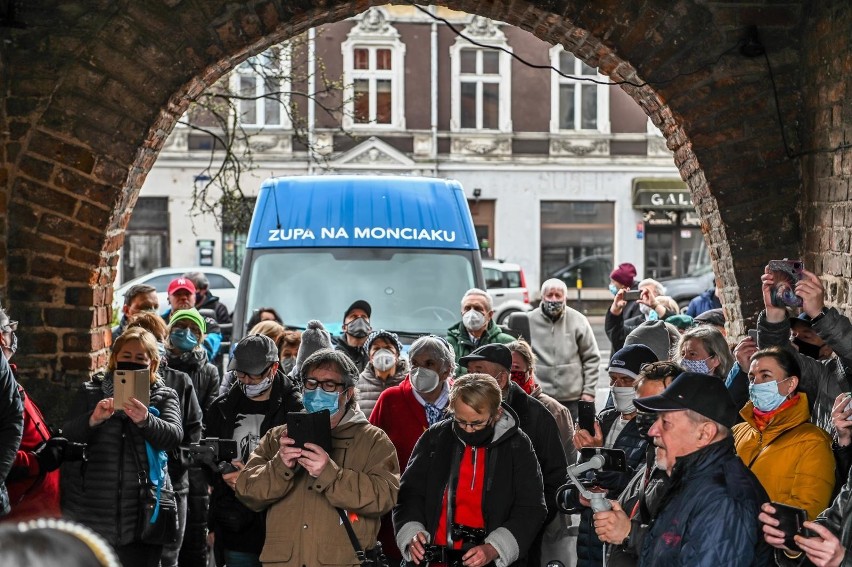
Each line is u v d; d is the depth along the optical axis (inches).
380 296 420.5
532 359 281.9
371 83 1332.4
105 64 312.2
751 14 324.5
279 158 1295.5
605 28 326.3
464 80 1358.3
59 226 310.7
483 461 214.4
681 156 344.2
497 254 1376.7
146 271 1290.6
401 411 260.1
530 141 1375.5
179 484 280.7
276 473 205.2
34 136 309.7
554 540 250.1
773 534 152.7
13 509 230.1
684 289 1140.5
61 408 310.8
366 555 208.1
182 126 1274.6
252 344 247.8
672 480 161.8
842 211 296.0
